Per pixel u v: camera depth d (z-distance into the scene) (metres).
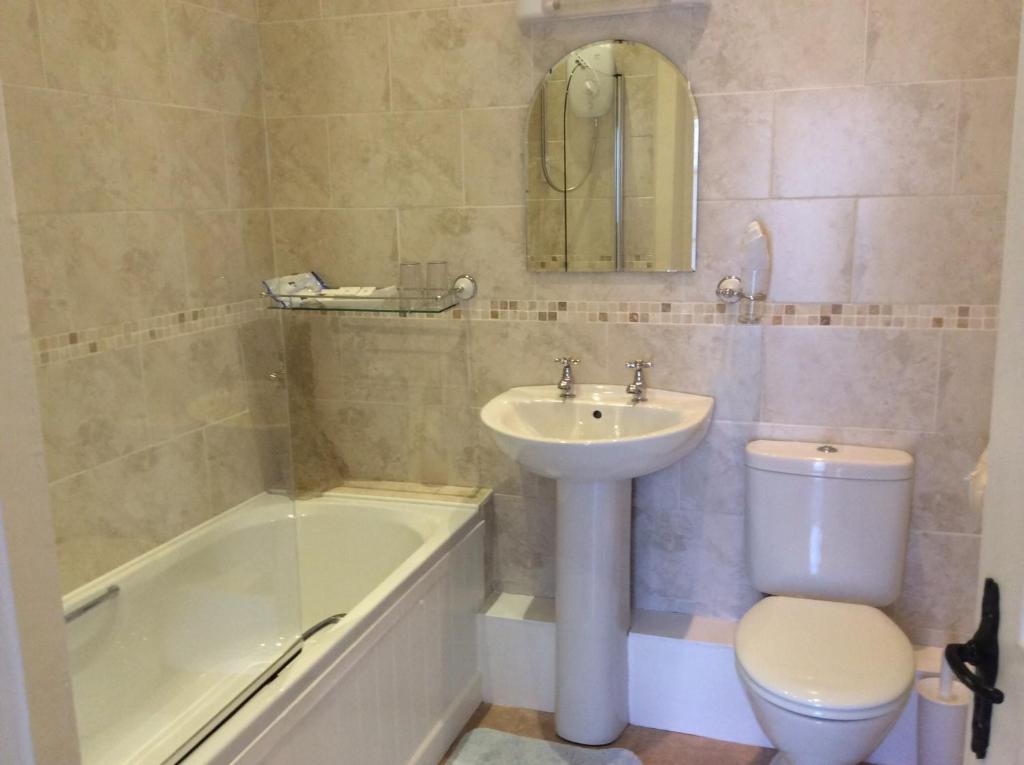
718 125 2.22
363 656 1.90
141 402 2.08
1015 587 0.76
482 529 2.57
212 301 2.35
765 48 2.15
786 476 2.18
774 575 2.24
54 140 1.87
